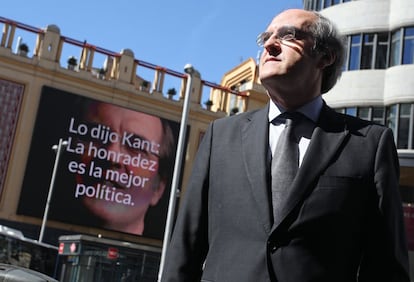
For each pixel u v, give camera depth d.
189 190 2.47
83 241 21.62
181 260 2.37
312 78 2.40
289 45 2.38
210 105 40.94
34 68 35.44
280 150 2.32
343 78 24.44
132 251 22.30
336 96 24.44
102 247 21.92
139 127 38.03
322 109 2.45
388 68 23.69
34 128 34.88
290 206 2.12
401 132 22.59
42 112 35.22
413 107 22.56
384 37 24.09
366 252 2.23
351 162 2.23
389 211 2.18
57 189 34.84
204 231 2.41
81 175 35.72
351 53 24.64
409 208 19.69
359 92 23.92
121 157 37.19
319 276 2.05
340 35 2.53
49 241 34.22
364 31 24.42
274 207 2.17
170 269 2.37
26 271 4.26
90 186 35.94
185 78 40.44
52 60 36.06
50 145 35.16
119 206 36.69
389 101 23.17
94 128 36.56
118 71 38.12
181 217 2.45
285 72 2.35
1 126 34.09
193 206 2.44
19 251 19.19
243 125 2.48
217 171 2.40
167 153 38.72
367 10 24.53
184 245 2.39
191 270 2.37
